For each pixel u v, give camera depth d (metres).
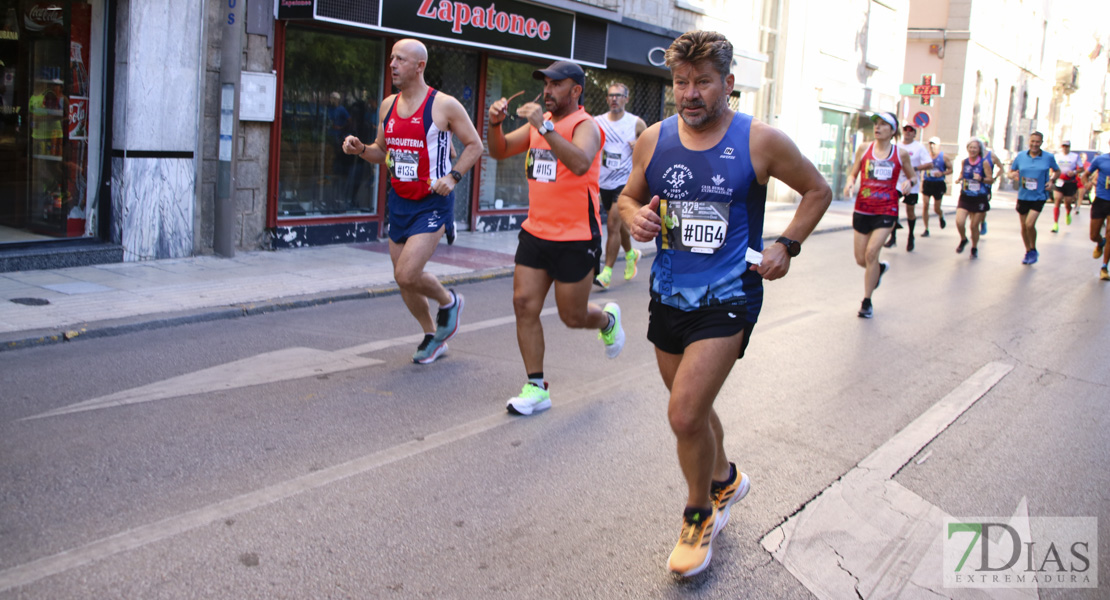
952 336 8.03
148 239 9.20
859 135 27.83
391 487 4.08
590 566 3.46
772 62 22.38
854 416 5.55
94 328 6.42
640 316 8.38
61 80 8.82
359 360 6.23
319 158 10.94
